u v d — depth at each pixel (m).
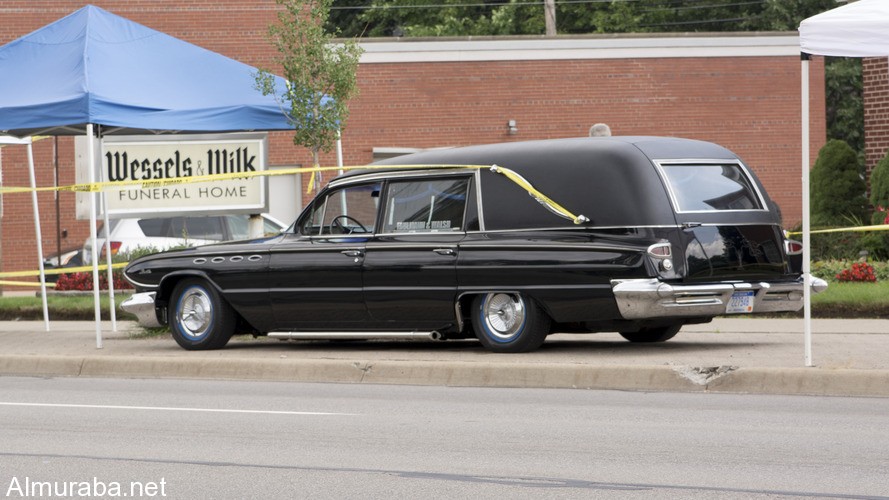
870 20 11.66
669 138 14.12
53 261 28.20
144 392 12.95
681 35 33.50
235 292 15.26
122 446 9.60
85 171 25.92
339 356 14.32
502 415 10.88
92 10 17.17
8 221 32.41
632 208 13.34
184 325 15.67
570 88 33.44
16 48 17.02
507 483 8.04
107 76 16.20
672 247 13.26
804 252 12.31
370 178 14.81
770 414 10.71
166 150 17.97
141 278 15.88
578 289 13.32
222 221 25.62
